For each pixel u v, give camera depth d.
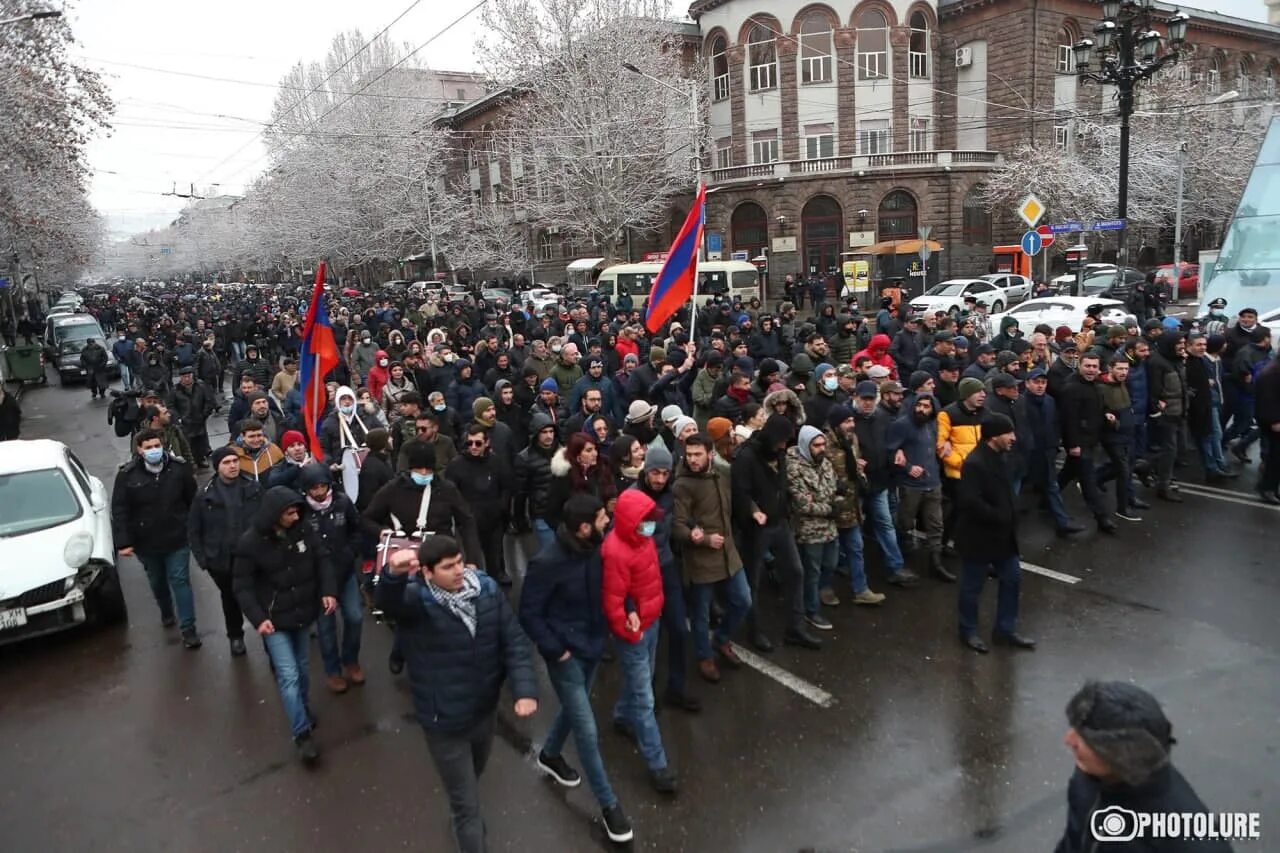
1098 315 12.20
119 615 7.34
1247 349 10.34
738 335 14.04
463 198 51.53
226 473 6.47
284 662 5.16
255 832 4.51
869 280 36.59
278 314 30.14
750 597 5.80
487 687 3.84
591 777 4.25
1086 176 36.06
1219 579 7.00
